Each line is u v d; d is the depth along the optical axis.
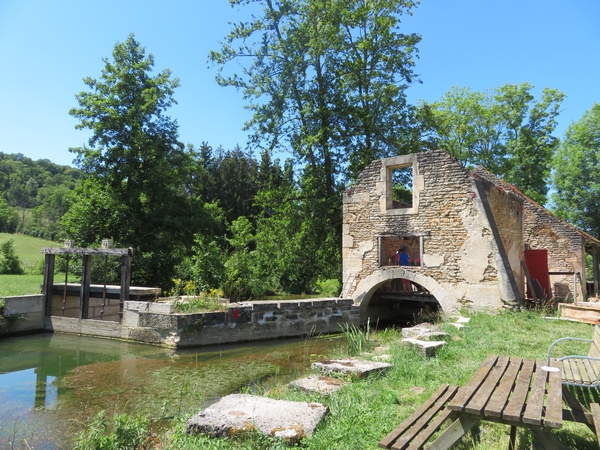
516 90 29.41
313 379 5.81
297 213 20.59
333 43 19.67
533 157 28.48
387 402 4.77
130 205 22.66
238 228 24.30
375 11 20.72
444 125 24.42
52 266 13.82
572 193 25.17
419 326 9.77
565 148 26.34
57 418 6.00
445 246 12.79
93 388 7.50
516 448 3.47
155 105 23.27
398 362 6.39
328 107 20.08
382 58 20.39
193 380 8.00
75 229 21.64
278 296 21.41
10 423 5.81
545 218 17.31
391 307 16.67
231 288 18.12
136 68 23.05
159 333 11.59
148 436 4.69
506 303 11.50
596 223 24.45
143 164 23.27
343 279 14.86
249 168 43.94
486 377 3.70
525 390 3.29
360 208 14.62
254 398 4.76
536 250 14.96
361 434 3.88
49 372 8.81
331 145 20.16
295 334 13.12
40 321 13.52
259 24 20.44
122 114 22.27
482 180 12.45
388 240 16.36
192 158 27.12
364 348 8.98
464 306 12.24
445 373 5.77
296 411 4.33
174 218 23.25
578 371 4.28
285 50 19.62
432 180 13.16
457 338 7.99
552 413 2.76
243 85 20.52
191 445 3.80
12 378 8.31
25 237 52.22
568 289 16.38
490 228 11.99
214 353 10.73
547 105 28.59
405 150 20.47
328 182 20.33
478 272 12.12
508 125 30.02
